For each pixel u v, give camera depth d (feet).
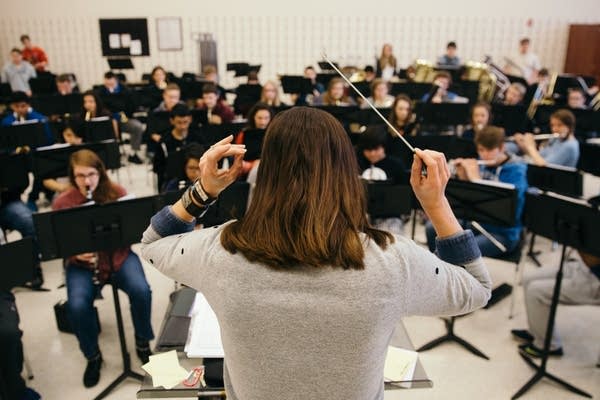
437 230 2.82
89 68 32.22
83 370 8.77
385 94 19.88
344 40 32.32
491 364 9.04
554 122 14.57
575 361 9.09
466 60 32.81
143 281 8.76
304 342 2.40
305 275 2.39
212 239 2.63
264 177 2.57
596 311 10.84
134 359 8.98
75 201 9.32
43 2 31.04
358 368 2.46
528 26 32.42
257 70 28.68
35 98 20.26
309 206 2.43
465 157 14.01
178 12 31.53
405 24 32.19
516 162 11.27
